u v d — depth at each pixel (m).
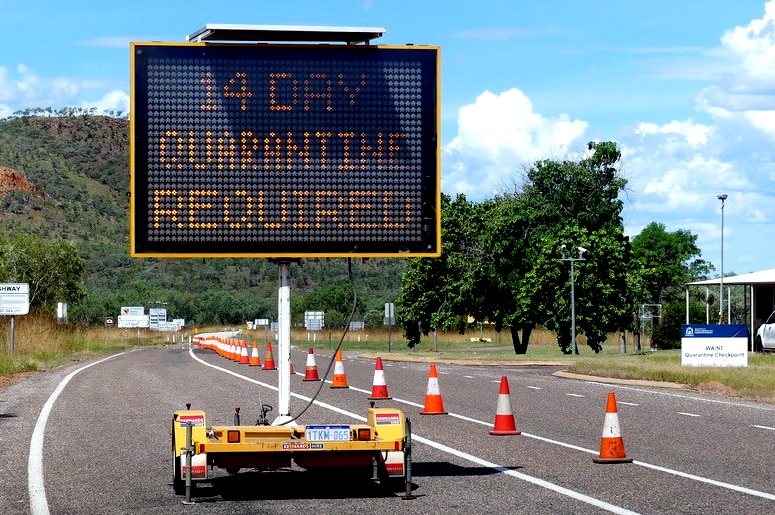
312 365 34.31
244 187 13.66
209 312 154.38
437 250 13.95
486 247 67.06
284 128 13.76
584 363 39.81
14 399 25.61
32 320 57.16
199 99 13.62
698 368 36.00
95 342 73.94
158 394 27.22
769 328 50.19
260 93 13.73
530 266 65.75
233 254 13.61
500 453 15.93
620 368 36.59
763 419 21.30
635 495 12.12
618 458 14.88
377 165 13.88
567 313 59.94
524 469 14.27
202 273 172.12
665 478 13.42
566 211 74.12
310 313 106.19
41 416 21.34
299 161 13.74
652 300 94.81
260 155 13.70
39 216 176.12
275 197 13.71
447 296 69.12
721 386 30.02
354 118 13.88
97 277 159.00
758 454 15.84
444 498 12.07
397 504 11.75
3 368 37.78
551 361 48.94
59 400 25.28
